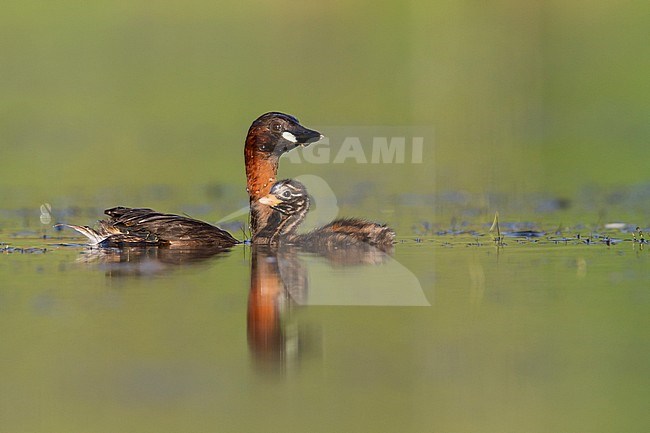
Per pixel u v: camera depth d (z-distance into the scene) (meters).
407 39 34.31
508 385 10.03
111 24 34.12
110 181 22.02
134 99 30.42
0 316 11.65
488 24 33.84
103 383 9.97
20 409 9.33
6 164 24.19
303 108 29.00
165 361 10.39
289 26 34.84
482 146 26.00
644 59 32.06
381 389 9.81
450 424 9.16
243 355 10.61
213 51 33.06
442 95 30.34
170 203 19.38
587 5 34.09
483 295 12.56
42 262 14.30
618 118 28.64
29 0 34.75
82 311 11.81
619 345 10.84
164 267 13.96
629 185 21.27
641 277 13.32
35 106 29.47
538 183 21.61
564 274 13.52
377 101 29.62
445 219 17.77
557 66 32.09
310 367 10.41
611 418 9.35
